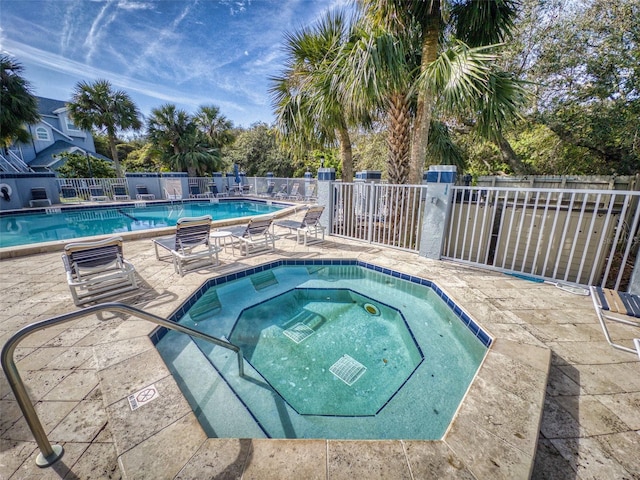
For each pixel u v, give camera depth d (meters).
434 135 6.77
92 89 14.18
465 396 1.73
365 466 1.35
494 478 1.28
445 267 4.26
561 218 3.60
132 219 10.28
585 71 6.07
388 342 2.88
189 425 1.59
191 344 2.69
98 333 2.54
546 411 1.66
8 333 2.60
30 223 9.19
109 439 1.55
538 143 7.92
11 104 10.59
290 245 5.64
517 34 6.45
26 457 1.46
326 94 4.80
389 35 4.01
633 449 1.43
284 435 1.81
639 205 2.78
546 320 2.68
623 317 2.68
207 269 4.26
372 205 5.57
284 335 2.99
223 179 17.83
